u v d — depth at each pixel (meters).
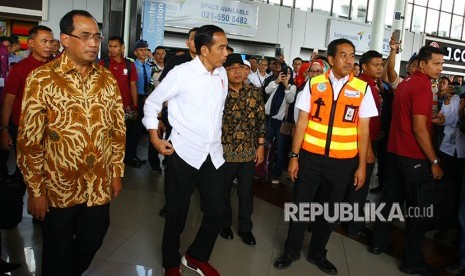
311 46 14.78
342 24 15.15
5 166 3.77
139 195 4.21
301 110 2.81
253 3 13.23
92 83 1.90
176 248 2.61
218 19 12.57
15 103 3.00
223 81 2.49
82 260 2.14
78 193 1.96
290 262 2.94
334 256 3.17
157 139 2.43
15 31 10.12
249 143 3.13
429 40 17.41
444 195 2.87
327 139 2.74
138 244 3.10
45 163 1.89
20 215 2.47
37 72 1.80
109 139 2.02
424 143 2.79
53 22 10.34
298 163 2.86
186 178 2.46
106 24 6.54
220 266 2.89
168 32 11.91
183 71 2.35
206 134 2.41
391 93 4.41
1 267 2.58
